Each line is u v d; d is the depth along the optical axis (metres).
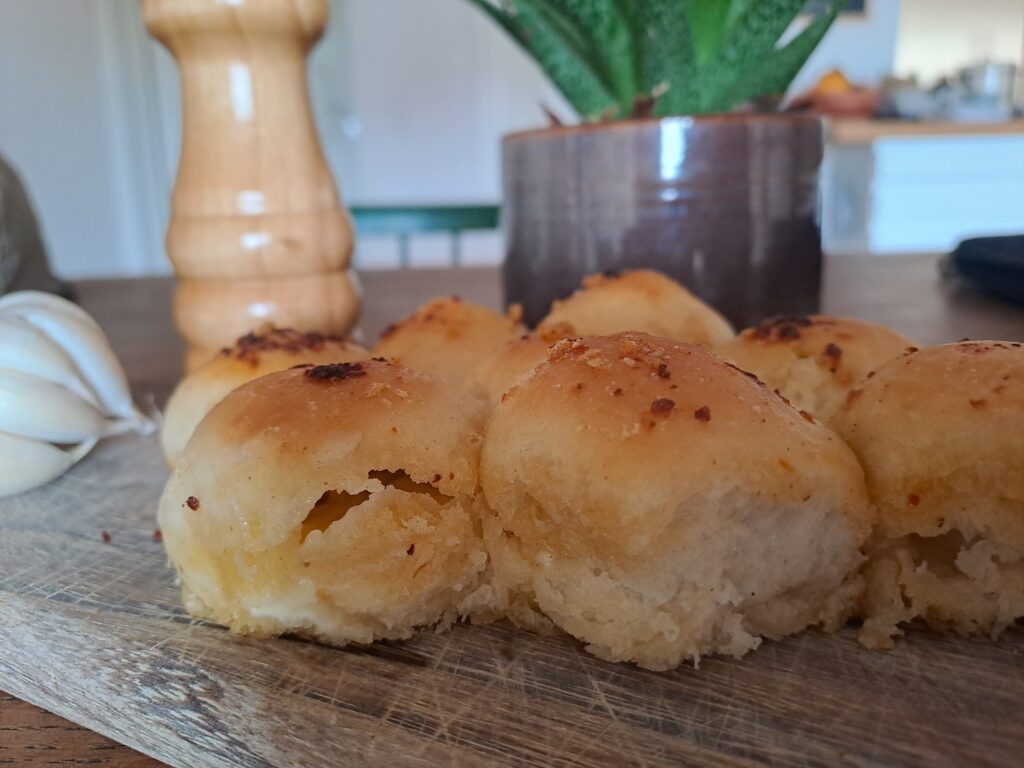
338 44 0.81
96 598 0.13
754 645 0.11
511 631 0.12
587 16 0.22
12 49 0.57
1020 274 0.26
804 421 0.12
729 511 0.11
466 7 0.81
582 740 0.10
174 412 0.17
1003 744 0.09
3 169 0.31
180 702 0.11
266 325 0.19
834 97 0.71
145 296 0.39
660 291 0.19
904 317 0.26
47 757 0.11
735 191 0.22
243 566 0.11
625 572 0.11
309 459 0.11
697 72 0.24
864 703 0.10
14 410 0.17
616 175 0.23
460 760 0.09
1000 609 0.11
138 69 0.68
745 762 0.09
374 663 0.11
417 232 0.48
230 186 0.21
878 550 0.11
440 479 0.12
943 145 0.71
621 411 0.11
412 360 0.18
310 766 0.10
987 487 0.11
